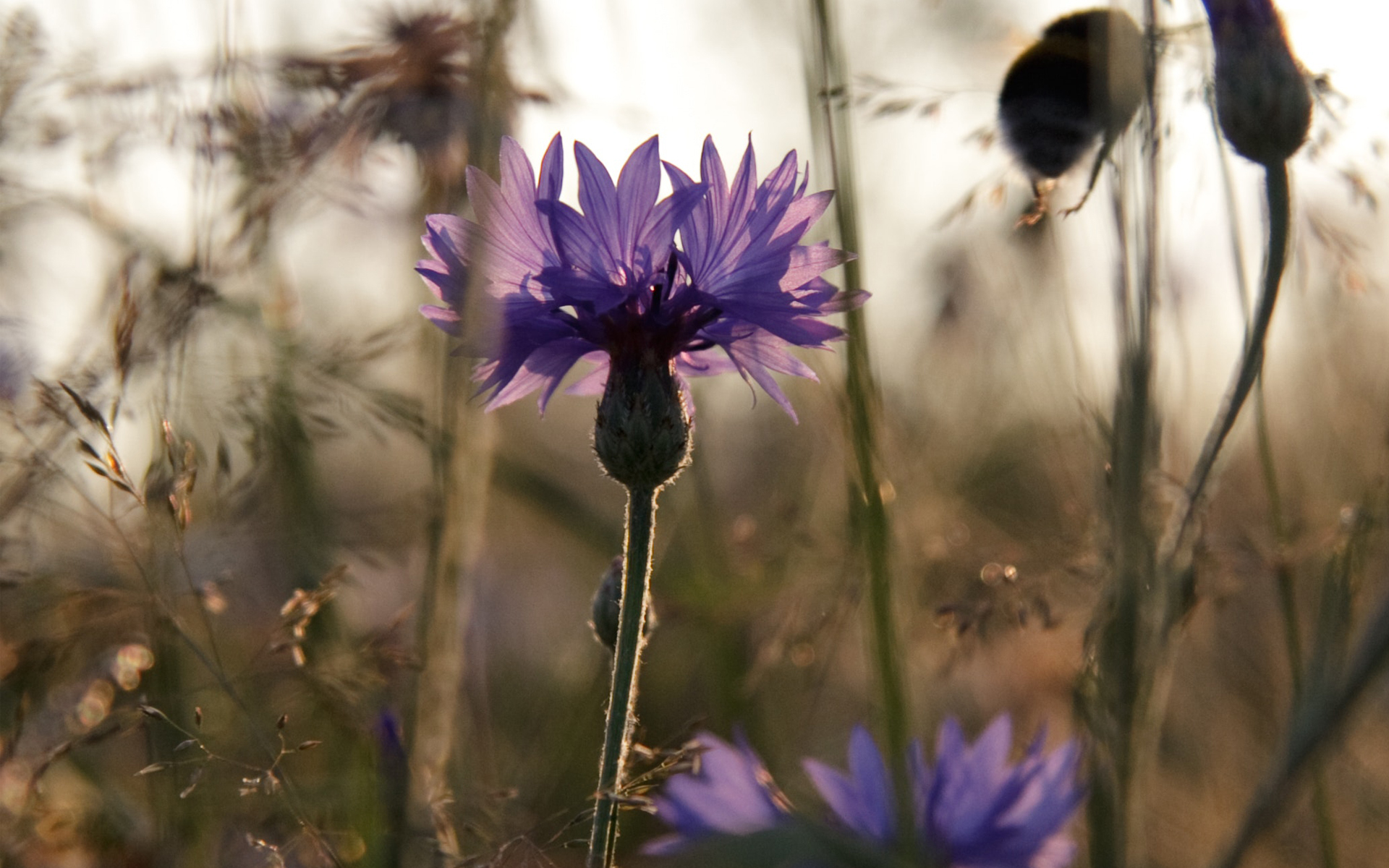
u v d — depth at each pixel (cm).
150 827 33
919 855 30
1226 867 28
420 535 35
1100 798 29
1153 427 30
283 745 31
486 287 30
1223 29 30
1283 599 32
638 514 31
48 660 32
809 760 31
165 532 32
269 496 34
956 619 32
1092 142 32
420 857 32
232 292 34
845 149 31
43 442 33
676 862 31
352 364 34
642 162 30
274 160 33
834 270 32
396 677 34
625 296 30
